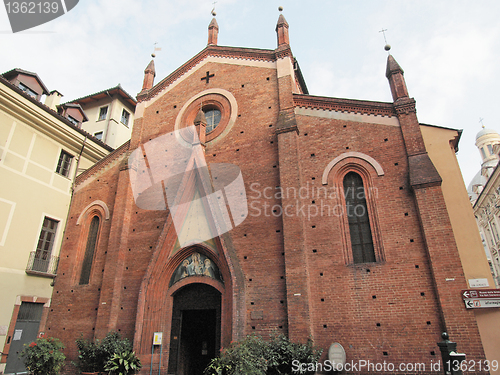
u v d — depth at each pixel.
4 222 18.30
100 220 20.48
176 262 17.16
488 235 57.53
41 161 20.92
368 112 16.16
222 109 19.83
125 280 17.72
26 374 17.62
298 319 13.27
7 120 19.36
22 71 24.69
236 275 15.09
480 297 11.73
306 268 13.98
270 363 12.44
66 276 19.91
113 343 15.55
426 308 12.42
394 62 16.86
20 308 18.23
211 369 12.52
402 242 13.56
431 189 13.48
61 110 28.39
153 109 22.06
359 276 13.66
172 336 16.31
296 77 21.70
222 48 21.41
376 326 12.81
